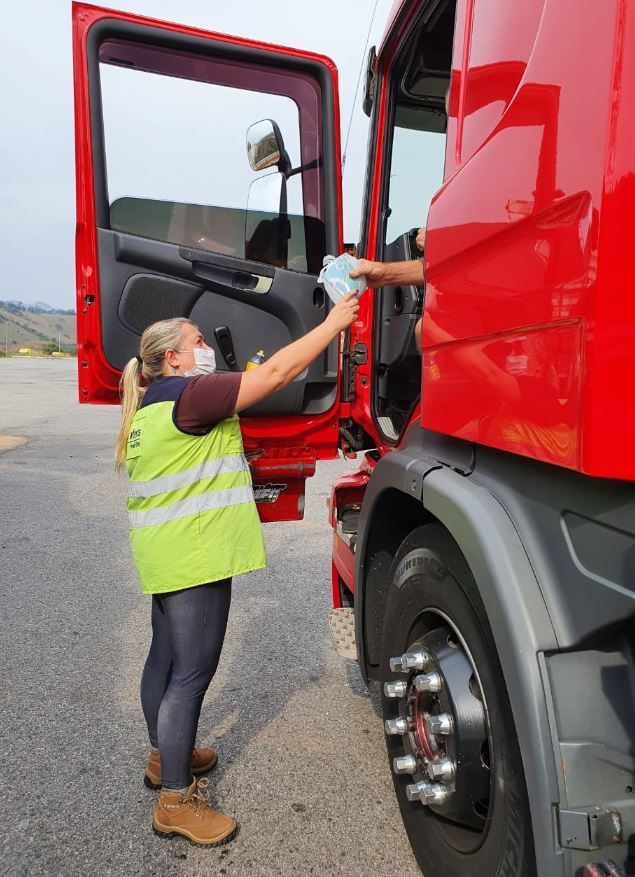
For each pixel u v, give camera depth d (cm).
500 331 139
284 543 555
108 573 478
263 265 269
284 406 274
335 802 239
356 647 255
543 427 123
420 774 185
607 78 104
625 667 123
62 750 269
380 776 254
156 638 237
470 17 168
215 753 257
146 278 254
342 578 299
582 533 124
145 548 212
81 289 250
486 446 158
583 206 109
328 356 283
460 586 163
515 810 142
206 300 264
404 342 296
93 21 240
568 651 127
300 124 278
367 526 225
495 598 133
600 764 122
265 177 272
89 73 242
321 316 279
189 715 218
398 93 284
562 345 116
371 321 296
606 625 117
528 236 127
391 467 201
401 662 189
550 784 121
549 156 121
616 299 104
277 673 334
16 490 733
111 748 271
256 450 282
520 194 130
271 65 265
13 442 1051
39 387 2086
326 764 261
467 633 160
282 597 436
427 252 181
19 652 354
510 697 128
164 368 226
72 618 398
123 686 320
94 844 218
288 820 230
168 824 219
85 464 884
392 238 302
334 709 301
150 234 256
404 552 200
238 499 218
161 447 208
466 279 155
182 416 207
